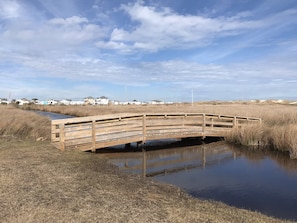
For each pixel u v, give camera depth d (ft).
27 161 29.81
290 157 40.04
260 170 34.04
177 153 45.32
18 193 19.49
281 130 44.93
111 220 15.83
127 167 35.04
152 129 50.72
